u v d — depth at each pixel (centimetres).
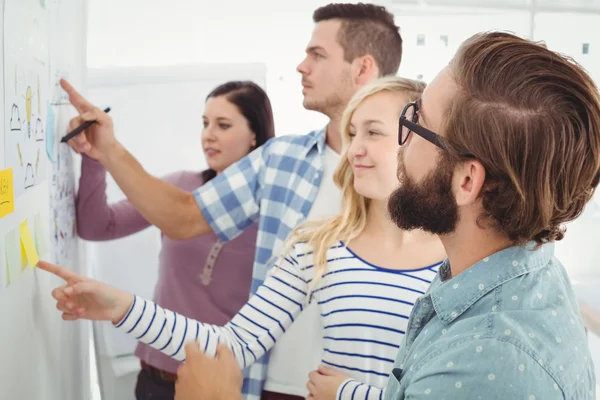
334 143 183
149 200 184
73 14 173
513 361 73
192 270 198
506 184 79
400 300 139
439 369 76
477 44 83
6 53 100
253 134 202
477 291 81
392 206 91
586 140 77
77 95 170
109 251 200
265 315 146
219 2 206
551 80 77
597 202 223
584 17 221
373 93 144
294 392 180
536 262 82
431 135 84
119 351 202
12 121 104
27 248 115
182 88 198
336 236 145
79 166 198
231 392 106
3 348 102
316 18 194
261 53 209
